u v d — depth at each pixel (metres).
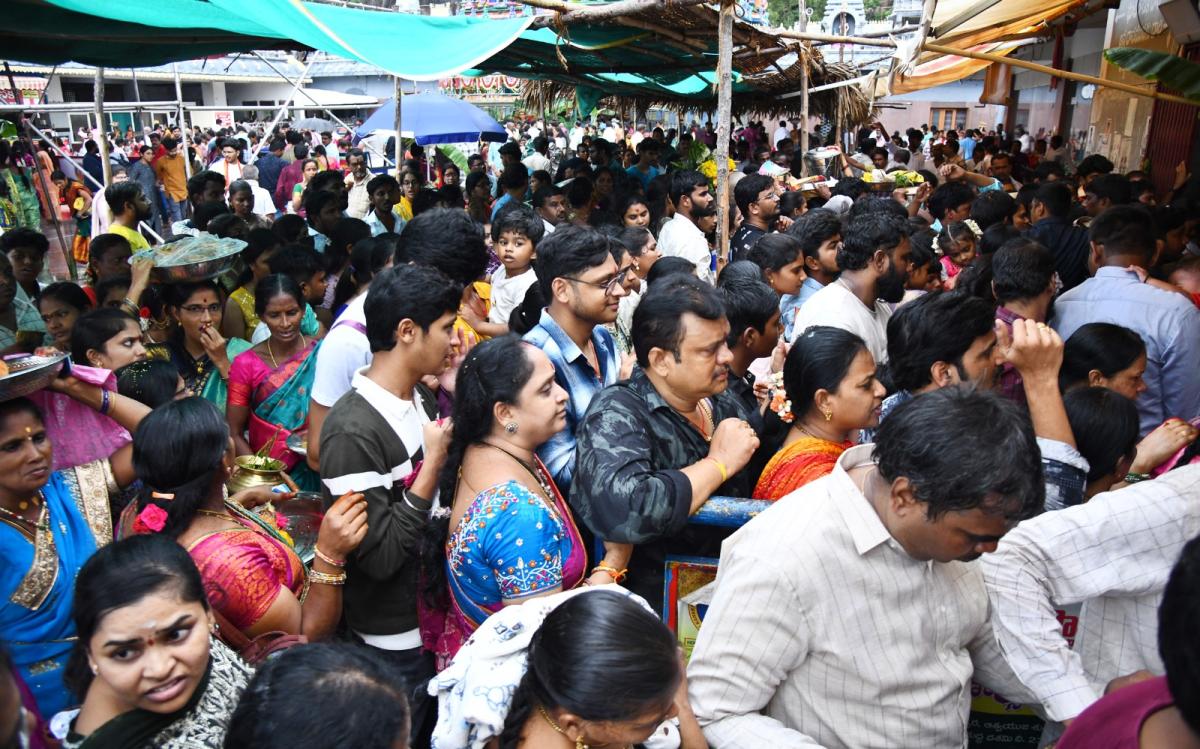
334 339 2.97
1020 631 1.68
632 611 1.40
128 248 5.02
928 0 4.70
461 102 12.34
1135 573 1.65
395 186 7.73
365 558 2.21
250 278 4.80
